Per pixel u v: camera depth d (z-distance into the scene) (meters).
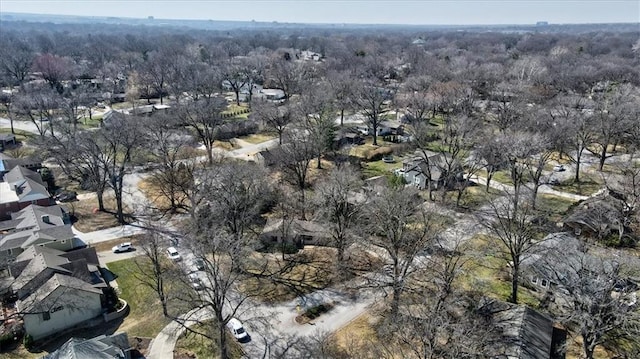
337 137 91.44
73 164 69.06
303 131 83.75
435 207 55.28
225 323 36.12
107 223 61.62
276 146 84.44
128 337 39.59
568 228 56.59
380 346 37.94
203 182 59.25
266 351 38.06
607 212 55.31
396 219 50.50
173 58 193.75
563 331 39.00
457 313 38.69
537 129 78.69
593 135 84.69
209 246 44.59
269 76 163.00
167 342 39.09
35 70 165.88
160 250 53.03
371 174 79.44
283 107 105.25
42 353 37.94
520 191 66.81
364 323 41.50
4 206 62.31
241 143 97.38
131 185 75.00
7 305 43.34
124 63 198.12
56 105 102.31
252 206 58.81
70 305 40.81
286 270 50.34
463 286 45.03
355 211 53.00
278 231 55.00
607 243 52.50
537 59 163.88
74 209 65.62
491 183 75.62
